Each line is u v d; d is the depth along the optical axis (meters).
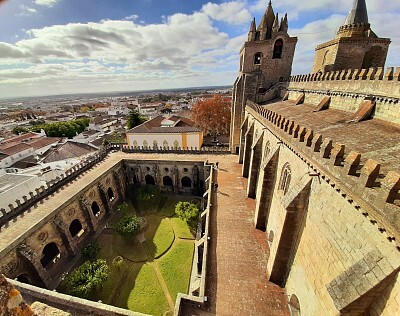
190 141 59.28
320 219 13.62
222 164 44.16
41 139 79.31
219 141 73.31
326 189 13.12
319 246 13.59
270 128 24.64
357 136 14.89
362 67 32.81
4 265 22.09
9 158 60.72
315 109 25.09
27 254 23.62
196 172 44.34
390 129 14.46
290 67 45.81
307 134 15.64
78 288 23.30
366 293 9.09
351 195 10.34
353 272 9.71
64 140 82.19
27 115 198.25
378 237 9.21
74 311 18.70
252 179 31.34
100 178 38.25
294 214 16.12
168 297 24.83
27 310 5.30
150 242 33.03
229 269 20.91
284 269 18.75
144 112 169.25
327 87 24.75
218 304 17.97
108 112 179.25
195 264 27.88
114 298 24.84
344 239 11.27
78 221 35.50
